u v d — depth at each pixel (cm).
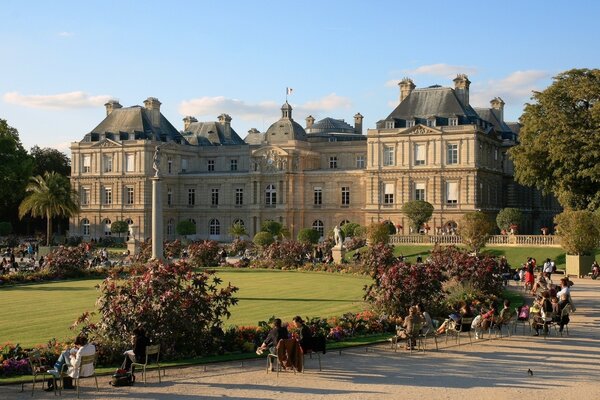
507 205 13088
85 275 7188
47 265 7112
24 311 4553
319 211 13125
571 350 3409
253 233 13500
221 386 2677
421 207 10469
